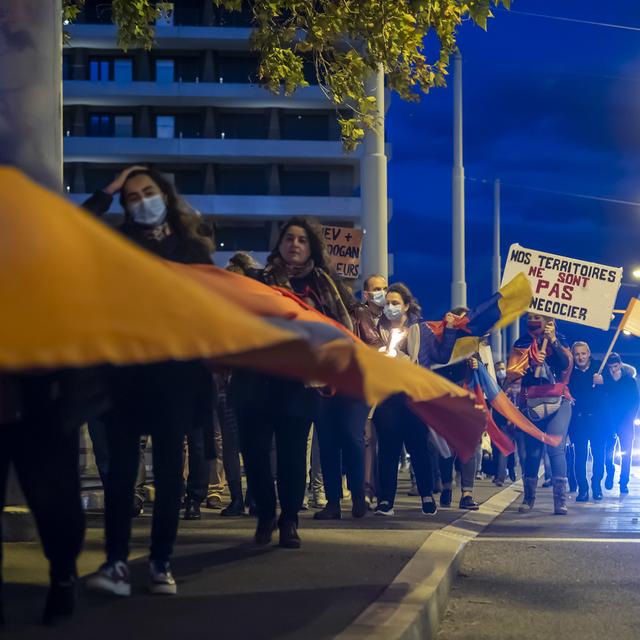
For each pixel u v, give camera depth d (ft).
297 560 25.30
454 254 105.50
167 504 20.24
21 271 11.32
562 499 44.11
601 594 25.12
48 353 11.02
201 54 270.87
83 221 12.30
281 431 26.96
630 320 63.21
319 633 17.30
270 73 47.98
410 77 45.68
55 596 17.29
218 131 274.36
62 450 16.70
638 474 81.30
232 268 34.65
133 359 11.27
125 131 273.33
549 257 57.93
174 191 20.34
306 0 46.78
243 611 19.07
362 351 15.17
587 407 53.16
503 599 24.52
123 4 47.52
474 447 23.41
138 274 11.66
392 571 23.85
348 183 276.82
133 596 20.21
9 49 28.66
